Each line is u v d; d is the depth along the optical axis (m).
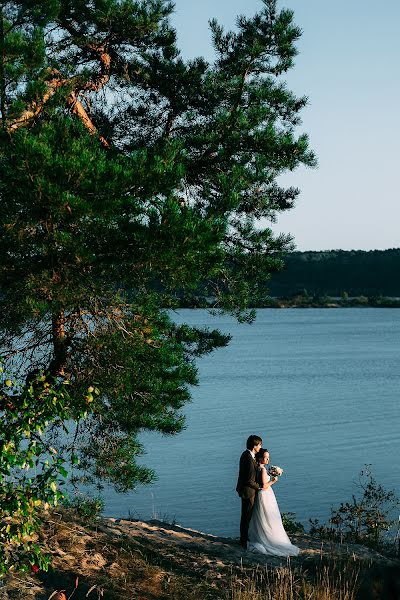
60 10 11.19
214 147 11.71
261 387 77.88
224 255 10.27
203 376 90.44
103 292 10.41
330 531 15.33
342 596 9.95
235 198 10.41
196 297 12.62
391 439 45.50
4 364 10.90
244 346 151.00
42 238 9.87
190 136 12.23
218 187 11.70
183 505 28.03
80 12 11.71
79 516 11.62
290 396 69.50
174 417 12.56
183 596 9.49
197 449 41.50
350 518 15.60
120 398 11.27
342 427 50.53
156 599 9.27
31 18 10.88
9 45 9.88
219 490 30.72
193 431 48.28
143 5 11.97
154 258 9.76
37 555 7.79
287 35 12.37
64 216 9.41
